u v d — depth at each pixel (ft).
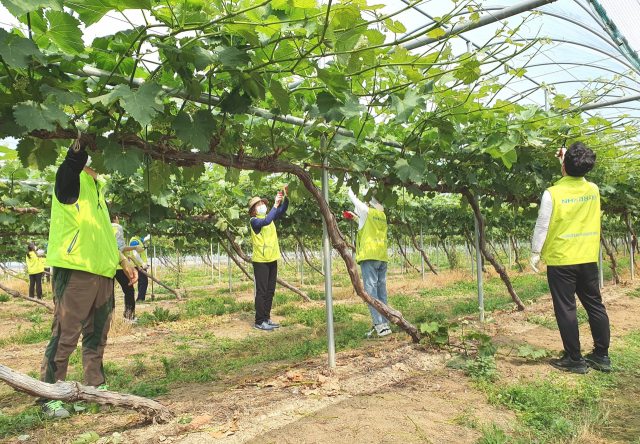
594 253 12.95
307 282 52.90
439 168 16.42
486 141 14.92
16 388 7.47
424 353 13.94
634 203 31.32
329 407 9.74
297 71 8.86
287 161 12.60
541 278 41.47
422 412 9.51
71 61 7.20
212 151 10.10
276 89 7.75
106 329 10.88
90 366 10.63
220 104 8.64
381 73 9.98
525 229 55.01
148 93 6.89
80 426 9.19
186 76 7.51
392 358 13.48
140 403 8.84
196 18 6.65
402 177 12.16
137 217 20.13
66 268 9.95
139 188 19.45
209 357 16.70
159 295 45.32
